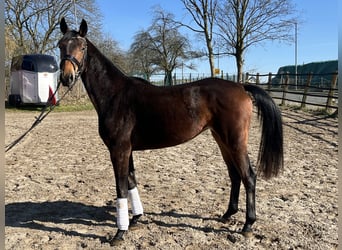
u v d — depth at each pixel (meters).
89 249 3.46
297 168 6.29
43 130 12.13
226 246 3.44
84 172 6.38
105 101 3.63
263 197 4.79
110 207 4.62
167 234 3.74
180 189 5.28
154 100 3.54
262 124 3.63
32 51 31.73
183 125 3.52
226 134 3.52
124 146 3.56
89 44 3.70
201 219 4.13
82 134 11.19
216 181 5.66
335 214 4.15
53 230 3.91
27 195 5.11
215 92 3.54
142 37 44.69
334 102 14.04
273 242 3.50
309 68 39.25
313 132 9.98
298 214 4.17
